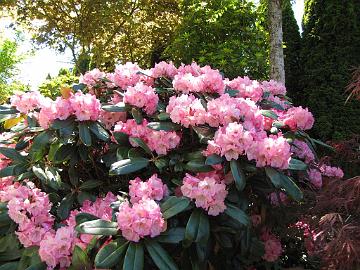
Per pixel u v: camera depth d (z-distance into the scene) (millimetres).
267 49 5109
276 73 4223
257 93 2480
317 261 2475
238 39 5074
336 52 5168
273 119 2221
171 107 2029
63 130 1924
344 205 1764
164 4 7898
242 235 1911
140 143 1970
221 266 2016
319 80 5254
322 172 2514
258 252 2074
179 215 1767
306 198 2111
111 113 2242
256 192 2031
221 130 1828
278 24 4266
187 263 1753
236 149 1745
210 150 1835
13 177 2154
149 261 1581
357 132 4992
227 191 1744
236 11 5074
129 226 1495
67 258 1625
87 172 2279
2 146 2238
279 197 2043
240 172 1739
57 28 7906
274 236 2301
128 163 1894
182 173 2053
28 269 1611
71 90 2379
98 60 8047
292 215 2088
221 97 2082
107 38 8336
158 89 2330
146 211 1515
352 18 5086
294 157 2346
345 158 2658
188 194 1677
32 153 2086
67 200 2041
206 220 1669
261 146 1751
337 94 5094
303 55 5477
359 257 1549
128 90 2143
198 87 2201
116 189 2266
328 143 2852
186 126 1969
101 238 1649
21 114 2229
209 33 5152
